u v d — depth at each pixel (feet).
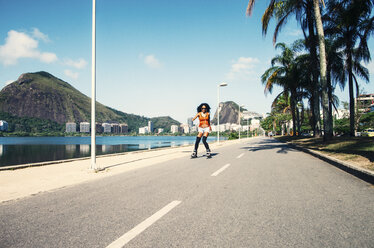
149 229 8.56
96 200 12.63
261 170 21.77
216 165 25.75
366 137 42.45
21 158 57.16
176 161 31.14
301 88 86.22
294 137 93.91
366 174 16.78
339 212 10.15
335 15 52.11
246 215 9.87
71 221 9.50
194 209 10.75
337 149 33.58
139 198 12.83
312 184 15.72
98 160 33.45
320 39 45.03
